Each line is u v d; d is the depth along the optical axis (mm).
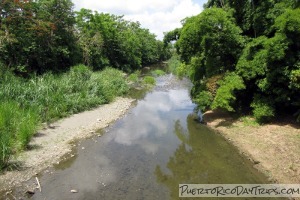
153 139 12742
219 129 13547
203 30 14453
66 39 23562
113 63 37562
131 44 43469
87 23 33406
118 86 23766
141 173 9227
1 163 8789
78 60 26062
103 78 21969
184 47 16203
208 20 14188
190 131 13969
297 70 11203
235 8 15977
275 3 14141
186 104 20203
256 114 12922
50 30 20734
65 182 8414
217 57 15648
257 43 13203
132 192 7969
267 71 12445
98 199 7535
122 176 8969
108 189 8094
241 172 9359
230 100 13883
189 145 12039
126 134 13336
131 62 43844
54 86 16328
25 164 9328
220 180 8820
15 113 11398
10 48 17656
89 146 11547
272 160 9539
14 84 14266
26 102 13203
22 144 10266
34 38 19359
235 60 15102
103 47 34719
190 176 9109
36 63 20391
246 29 15484
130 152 11070
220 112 15969
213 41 14500
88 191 7934
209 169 9664
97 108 17609
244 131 12547
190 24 15742
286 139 10773
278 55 11305
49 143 11328
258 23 14367
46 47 20703
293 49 11867
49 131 12734
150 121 15727
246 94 15219
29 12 18219
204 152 11227
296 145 10125
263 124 12805
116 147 11578
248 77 13258
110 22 37156
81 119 14992
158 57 69812
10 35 16734
